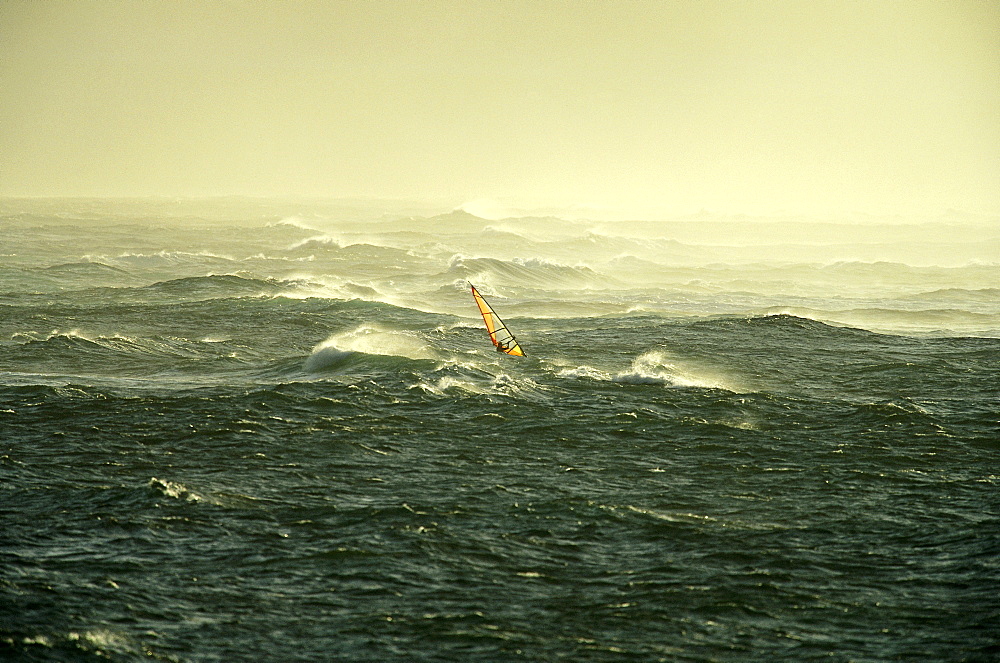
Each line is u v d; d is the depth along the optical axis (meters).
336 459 72.69
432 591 50.47
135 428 79.69
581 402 90.81
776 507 63.19
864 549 56.16
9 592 48.44
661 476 69.69
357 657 44.06
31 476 67.06
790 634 46.44
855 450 75.94
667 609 48.78
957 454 74.94
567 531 58.62
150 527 57.69
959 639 45.69
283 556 54.31
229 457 72.50
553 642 45.59
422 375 100.38
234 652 44.25
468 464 72.19
